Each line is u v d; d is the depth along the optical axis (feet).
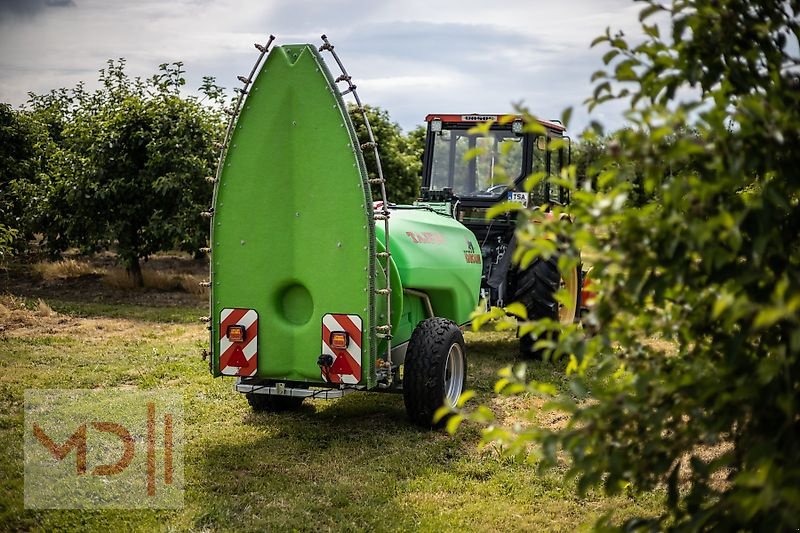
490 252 30.17
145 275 46.91
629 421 8.04
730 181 7.06
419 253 21.75
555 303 29.55
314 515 15.11
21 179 49.24
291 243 18.84
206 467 17.56
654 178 7.38
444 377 20.54
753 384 7.38
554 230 7.68
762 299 7.54
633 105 8.14
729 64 8.20
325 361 18.65
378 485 16.71
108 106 47.91
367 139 58.90
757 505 6.47
